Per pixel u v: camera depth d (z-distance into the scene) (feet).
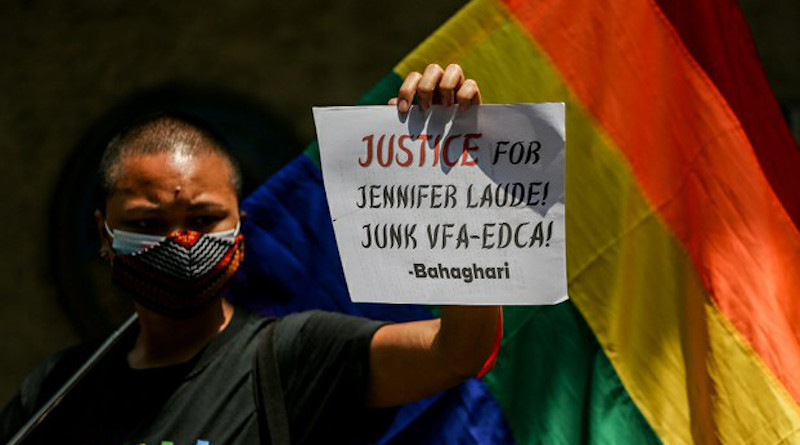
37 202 18.13
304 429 6.27
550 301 5.49
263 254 8.08
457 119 5.64
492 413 7.55
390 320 7.95
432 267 5.63
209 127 6.78
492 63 7.76
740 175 7.57
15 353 18.16
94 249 18.17
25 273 18.16
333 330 6.35
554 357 7.54
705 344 7.27
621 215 7.59
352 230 5.73
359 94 17.66
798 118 16.42
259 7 17.84
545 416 7.47
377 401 6.32
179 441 6.15
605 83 7.70
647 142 7.65
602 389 7.39
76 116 18.10
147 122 6.66
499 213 5.56
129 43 18.03
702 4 7.79
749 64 7.88
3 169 18.13
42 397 6.77
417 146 5.68
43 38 18.12
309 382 6.30
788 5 16.83
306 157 8.15
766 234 7.52
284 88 17.76
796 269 7.52
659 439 7.22
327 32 17.72
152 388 6.33
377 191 5.71
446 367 5.95
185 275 6.38
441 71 5.69
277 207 8.12
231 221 6.60
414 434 7.65
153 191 6.43
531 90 7.73
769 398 7.06
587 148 7.68
